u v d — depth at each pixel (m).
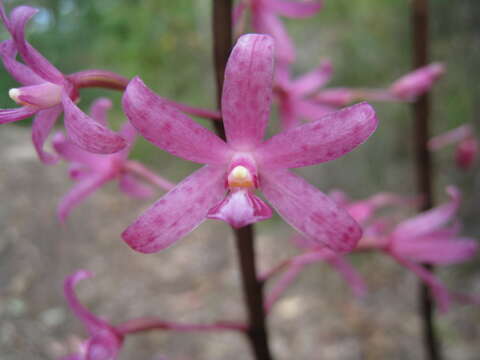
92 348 0.06
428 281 0.08
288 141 0.05
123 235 0.05
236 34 0.07
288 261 0.08
